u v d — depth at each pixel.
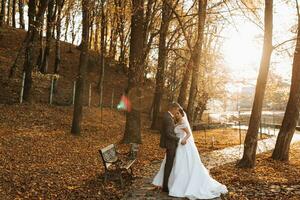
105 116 27.59
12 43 37.72
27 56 23.34
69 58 40.34
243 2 17.39
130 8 19.94
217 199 9.38
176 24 26.17
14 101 22.70
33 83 27.78
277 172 13.92
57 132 19.05
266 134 33.47
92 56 42.56
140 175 12.06
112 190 9.91
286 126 16.91
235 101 39.09
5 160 12.01
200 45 18.09
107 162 10.66
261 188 10.66
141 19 19.16
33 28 23.28
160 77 26.55
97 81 37.69
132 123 19.27
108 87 37.44
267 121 52.25
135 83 19.31
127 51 38.84
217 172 13.38
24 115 20.78
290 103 16.81
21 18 45.88
